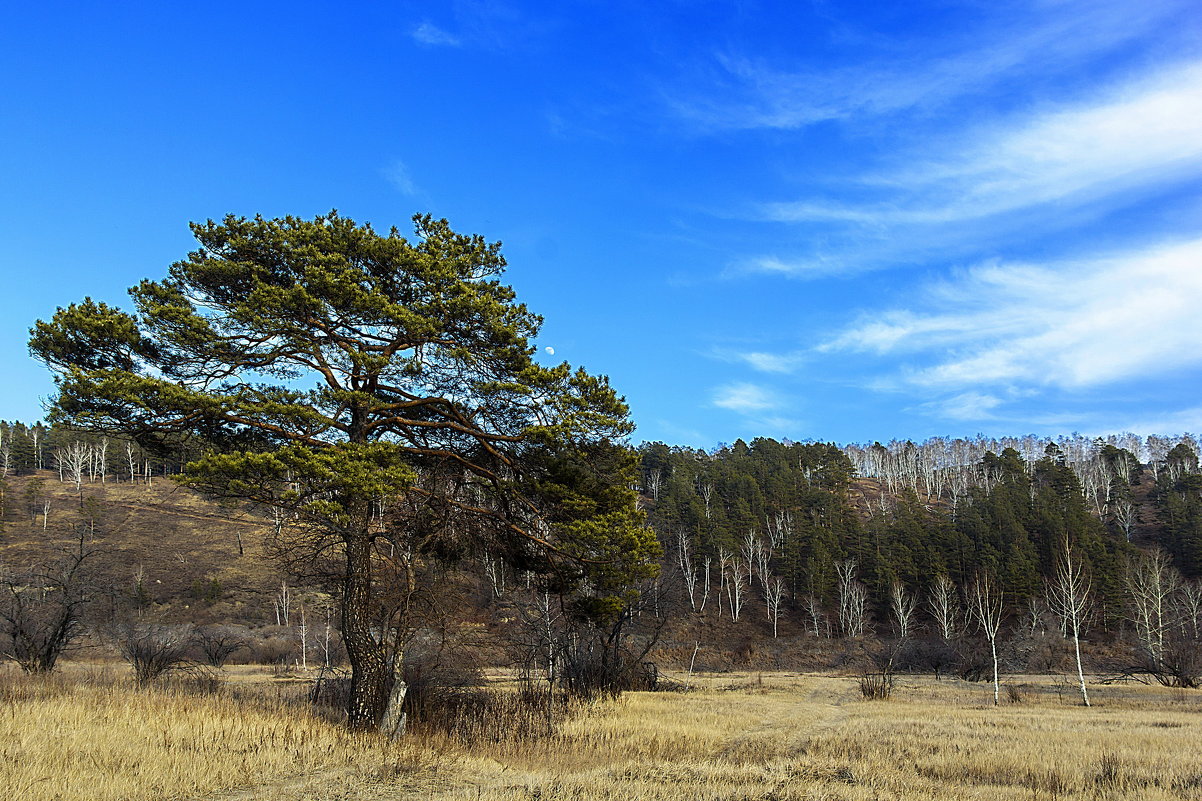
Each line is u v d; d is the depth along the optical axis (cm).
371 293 1725
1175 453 15288
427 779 1233
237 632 5569
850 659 7194
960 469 17762
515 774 1333
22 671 2458
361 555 1772
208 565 7169
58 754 1094
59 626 2647
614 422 1848
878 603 8812
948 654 6353
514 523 1994
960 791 1097
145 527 8081
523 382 1844
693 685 4472
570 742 1691
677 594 4216
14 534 7075
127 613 3638
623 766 1341
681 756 1562
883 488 16212
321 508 1583
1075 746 1619
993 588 7306
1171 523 10112
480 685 2266
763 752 1622
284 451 1545
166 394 1553
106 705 1549
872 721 2309
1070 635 7019
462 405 1888
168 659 2650
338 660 3131
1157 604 6303
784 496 11744
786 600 9112
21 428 12788
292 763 1267
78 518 8200
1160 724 2209
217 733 1377
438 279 1845
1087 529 9319
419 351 1844
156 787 1021
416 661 2056
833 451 15500
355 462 1565
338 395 1686
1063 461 14788
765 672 6550
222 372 1745
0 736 1175
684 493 10412
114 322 1623
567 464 1902
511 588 2586
